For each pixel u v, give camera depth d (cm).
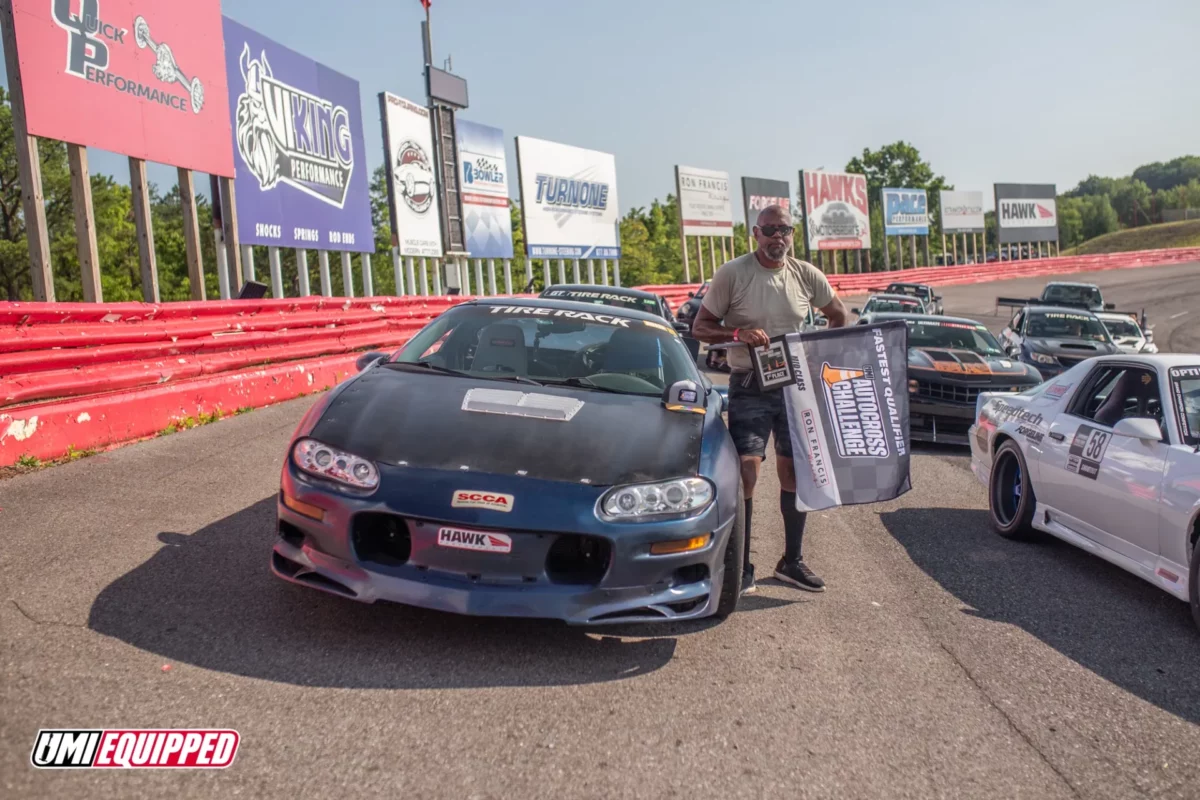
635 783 234
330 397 361
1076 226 14025
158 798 208
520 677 294
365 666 290
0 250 3719
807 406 409
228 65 1372
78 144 918
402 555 311
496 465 312
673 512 313
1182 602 443
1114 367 508
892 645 356
